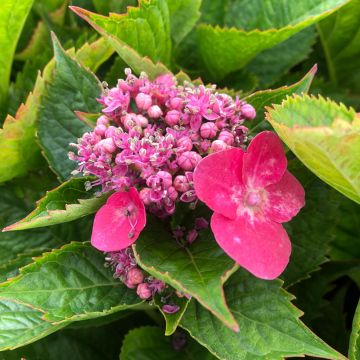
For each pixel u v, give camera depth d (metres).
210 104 0.16
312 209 0.18
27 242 0.21
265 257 0.15
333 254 0.24
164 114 0.17
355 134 0.13
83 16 0.18
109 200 0.16
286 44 0.25
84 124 0.20
